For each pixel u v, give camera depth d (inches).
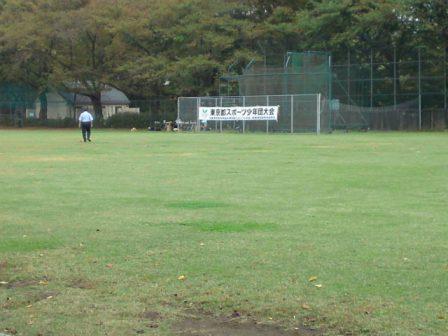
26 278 414.9
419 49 2738.7
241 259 449.7
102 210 655.1
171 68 3041.3
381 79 2783.0
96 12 3161.9
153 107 3312.0
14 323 337.1
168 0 3134.8
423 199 713.6
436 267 423.5
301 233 533.3
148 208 665.6
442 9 2645.2
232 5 3117.6
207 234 534.0
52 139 2079.2
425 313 336.5
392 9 2659.9
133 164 1141.1
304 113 2450.8
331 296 366.0
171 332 321.1
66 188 824.3
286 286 385.7
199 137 2166.6
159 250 480.4
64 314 347.9
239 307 353.1
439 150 1443.2
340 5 2770.7
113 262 448.5
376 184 844.6
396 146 1599.4
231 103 2608.3
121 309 353.7
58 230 556.4
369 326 320.5
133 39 3201.3
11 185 856.3
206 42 3083.2
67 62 3358.8
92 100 3513.8
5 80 3563.0
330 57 2539.4
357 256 454.0
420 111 2721.5
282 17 3085.6
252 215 620.4
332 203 690.2
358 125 2667.3
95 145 1721.2
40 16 3206.2
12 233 545.3
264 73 2581.2
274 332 319.3
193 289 384.2
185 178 925.2
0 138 2171.5
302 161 1181.7
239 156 1309.1
